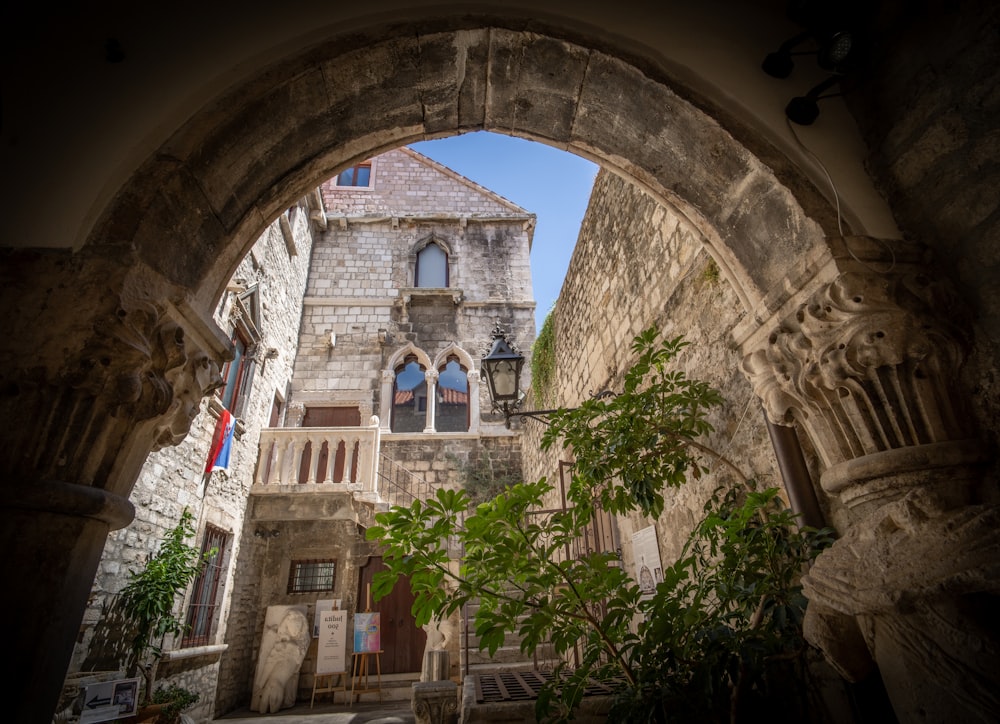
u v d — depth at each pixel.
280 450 9.78
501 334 5.12
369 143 2.64
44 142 1.91
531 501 2.32
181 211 2.00
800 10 2.34
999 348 1.77
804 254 2.14
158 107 2.02
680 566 2.38
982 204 1.83
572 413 3.08
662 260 4.31
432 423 12.16
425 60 2.35
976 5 1.84
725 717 2.22
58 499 1.56
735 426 3.15
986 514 1.42
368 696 9.12
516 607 2.14
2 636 1.42
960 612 1.34
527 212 15.19
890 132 2.18
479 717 3.44
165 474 6.29
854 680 1.69
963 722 1.28
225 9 2.23
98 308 1.70
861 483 1.92
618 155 2.76
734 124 2.28
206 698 7.29
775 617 2.05
